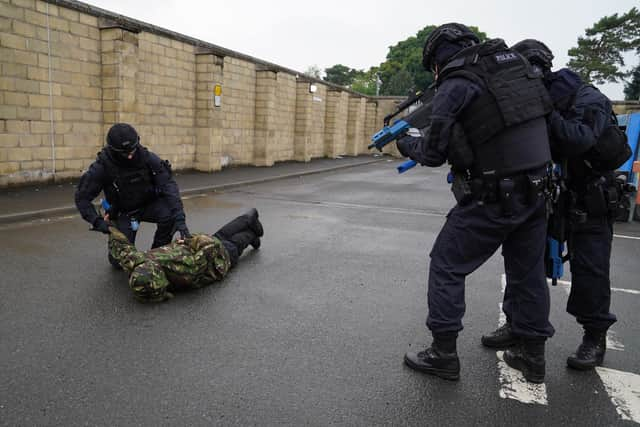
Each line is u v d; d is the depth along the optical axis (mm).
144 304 3848
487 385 2811
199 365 2910
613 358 3205
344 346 3256
